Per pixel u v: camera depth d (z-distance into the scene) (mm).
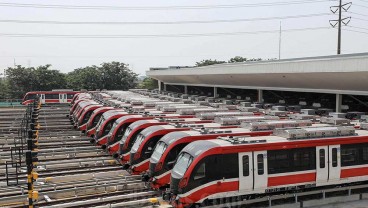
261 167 17453
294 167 18125
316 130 19031
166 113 31047
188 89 71312
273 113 28609
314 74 28938
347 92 28875
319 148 18641
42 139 35750
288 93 46094
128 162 24641
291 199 18922
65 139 35719
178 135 20266
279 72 32656
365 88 26625
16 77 76000
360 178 19656
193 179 16641
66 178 22938
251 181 17266
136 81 92750
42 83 77125
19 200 18688
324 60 27250
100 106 38750
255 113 29234
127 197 19047
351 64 24625
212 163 16766
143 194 19406
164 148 20062
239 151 17062
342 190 19375
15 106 66312
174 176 17500
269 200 17703
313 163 18547
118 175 23797
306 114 27578
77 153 29828
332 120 23375
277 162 17797
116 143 27656
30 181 13969
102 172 23969
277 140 18125
